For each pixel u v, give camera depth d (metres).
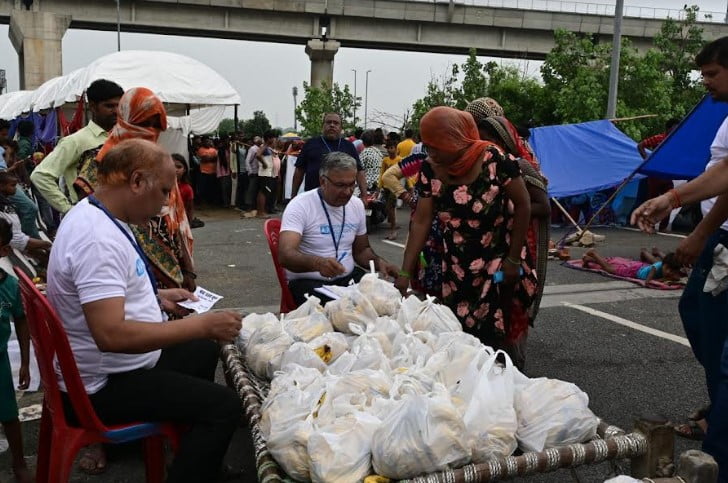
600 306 6.47
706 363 3.32
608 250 9.57
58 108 13.43
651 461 2.18
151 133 3.39
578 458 2.09
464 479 1.96
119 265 2.40
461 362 2.47
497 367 2.36
